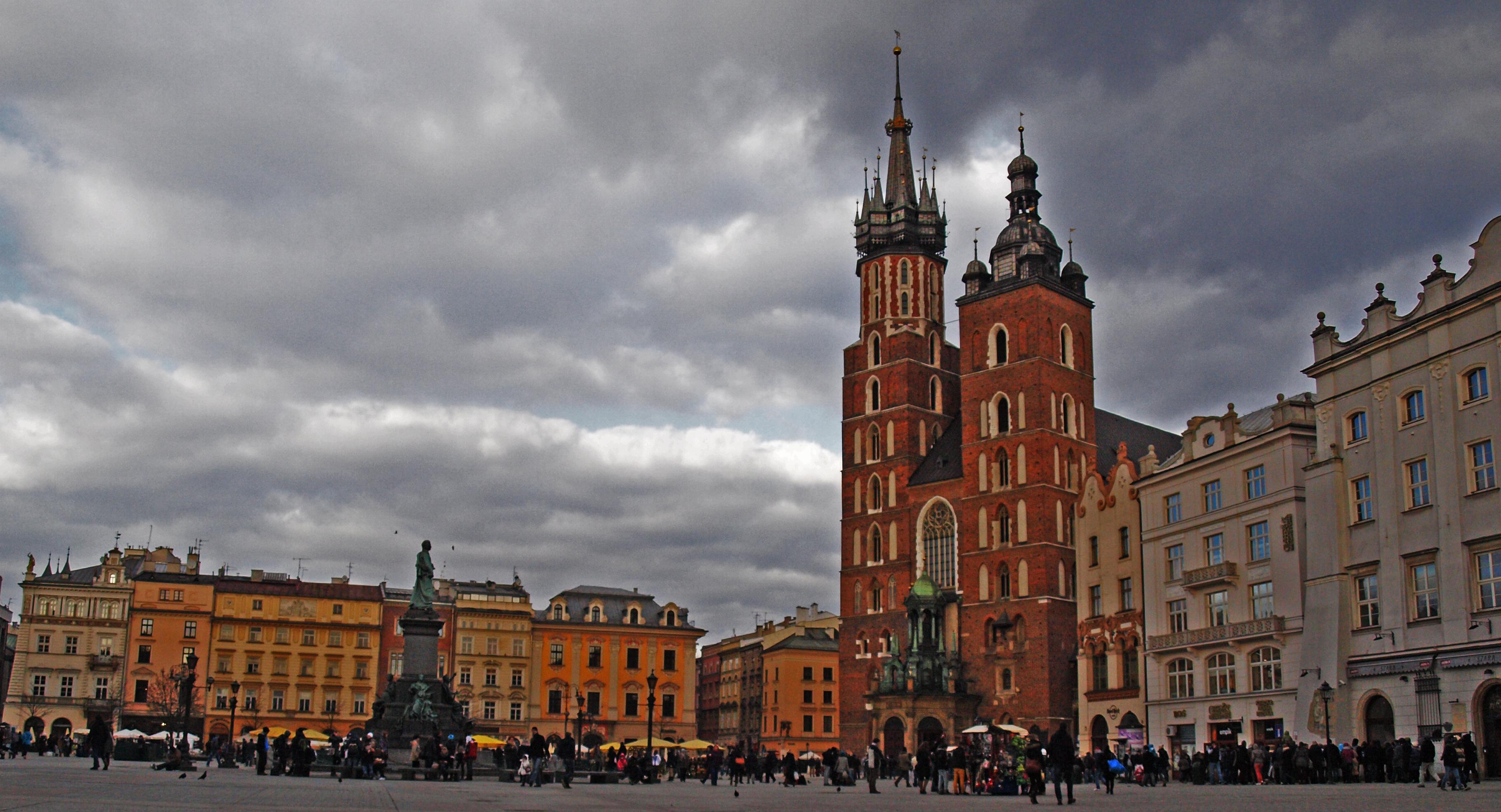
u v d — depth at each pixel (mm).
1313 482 72750
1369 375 69188
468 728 79312
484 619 152125
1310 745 69562
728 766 105375
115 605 142000
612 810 37062
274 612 146000
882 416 135250
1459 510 62500
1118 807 40531
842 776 78625
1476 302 62094
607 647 157625
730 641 198875
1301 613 74688
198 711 140750
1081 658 98938
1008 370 123500
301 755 66750
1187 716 85000
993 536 121438
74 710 138250
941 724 116938
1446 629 62625
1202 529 85125
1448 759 49562
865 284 141125
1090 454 124375
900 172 142875
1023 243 126688
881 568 131250
